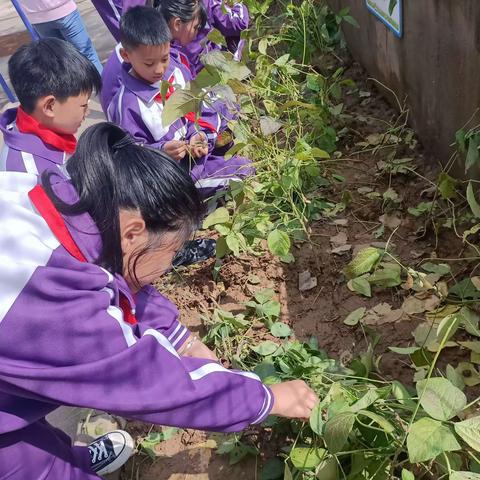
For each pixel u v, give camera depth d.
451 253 2.24
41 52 2.04
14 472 1.42
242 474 1.79
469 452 1.41
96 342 1.19
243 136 2.66
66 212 1.22
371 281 2.09
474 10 2.03
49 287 1.16
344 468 1.62
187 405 1.31
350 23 3.47
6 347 1.15
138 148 1.25
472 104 2.22
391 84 3.06
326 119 3.03
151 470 1.88
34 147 2.07
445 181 2.17
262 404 1.42
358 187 2.71
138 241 1.25
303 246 2.50
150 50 2.44
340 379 1.81
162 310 1.75
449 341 1.91
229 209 2.76
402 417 1.59
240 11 3.68
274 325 2.12
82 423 2.05
